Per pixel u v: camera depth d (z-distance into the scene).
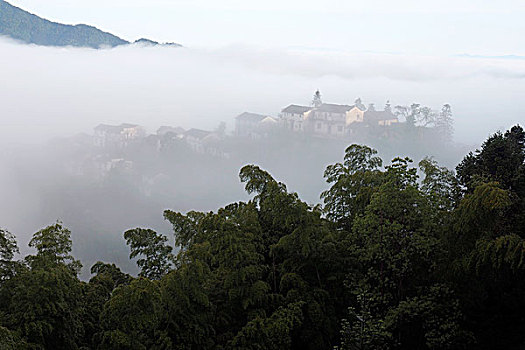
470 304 14.34
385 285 14.32
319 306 13.75
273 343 12.50
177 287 12.05
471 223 13.34
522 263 12.80
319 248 14.39
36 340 11.02
